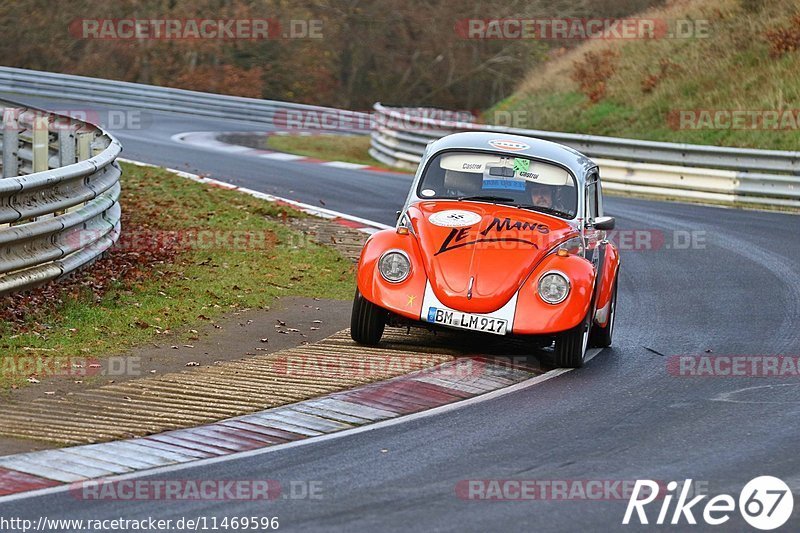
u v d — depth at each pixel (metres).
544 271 27.00
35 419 20.66
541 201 29.77
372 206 56.53
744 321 34.62
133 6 143.38
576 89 99.56
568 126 93.25
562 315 26.55
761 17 95.19
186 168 65.62
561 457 19.72
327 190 61.31
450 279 26.91
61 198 31.95
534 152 30.53
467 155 30.64
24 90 108.62
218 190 56.09
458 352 28.34
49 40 142.12
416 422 21.88
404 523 15.98
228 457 19.20
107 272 34.44
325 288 36.97
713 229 54.53
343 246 44.75
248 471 18.42
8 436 19.62
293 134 101.31
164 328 28.97
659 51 98.44
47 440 19.50
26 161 46.00
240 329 29.92
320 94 150.00
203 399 22.66
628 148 70.19
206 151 76.75
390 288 27.30
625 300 38.19
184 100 110.62
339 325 31.30
